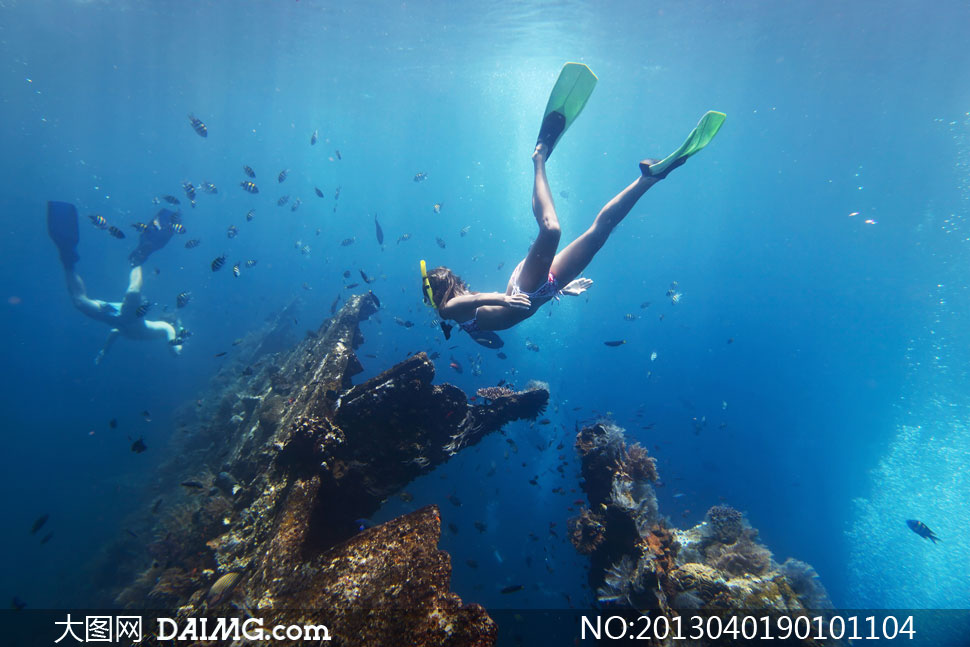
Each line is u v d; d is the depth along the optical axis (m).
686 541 5.93
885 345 21.05
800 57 26.09
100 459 16.55
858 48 24.06
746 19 19.78
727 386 20.00
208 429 10.98
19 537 13.10
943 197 30.53
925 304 23.06
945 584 10.48
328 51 24.92
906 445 15.41
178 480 10.52
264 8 18.66
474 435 5.79
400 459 5.11
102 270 41.50
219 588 3.39
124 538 10.37
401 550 2.79
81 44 24.23
